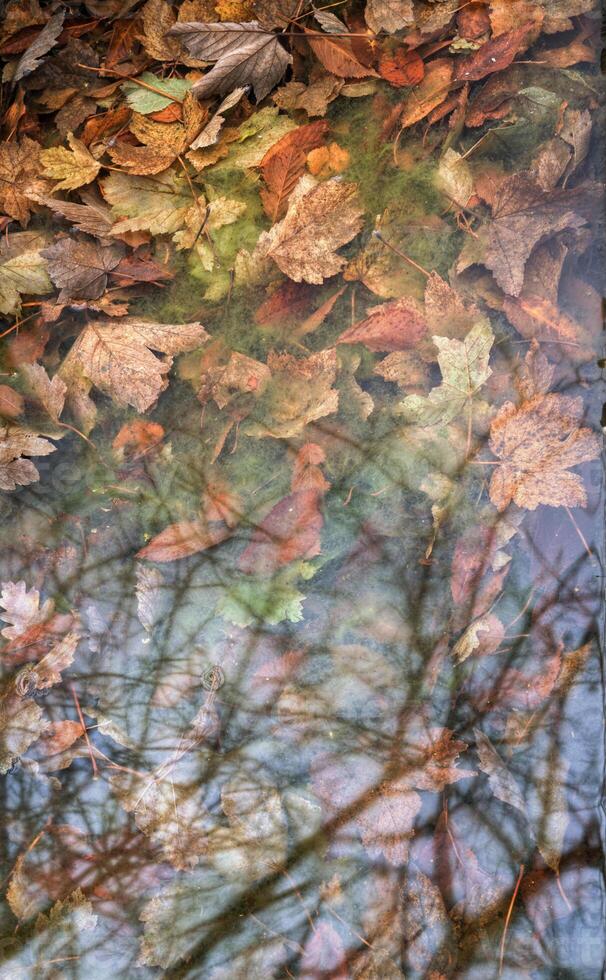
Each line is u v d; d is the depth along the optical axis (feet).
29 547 6.56
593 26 6.70
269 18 6.75
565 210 6.59
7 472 6.55
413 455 6.52
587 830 6.27
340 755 6.36
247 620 6.47
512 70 6.70
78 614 6.51
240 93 6.68
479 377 6.48
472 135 6.68
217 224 6.66
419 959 6.20
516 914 6.22
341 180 6.61
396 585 6.47
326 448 6.54
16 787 6.40
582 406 6.49
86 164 6.70
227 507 6.53
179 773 6.38
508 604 6.45
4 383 6.60
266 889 6.27
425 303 6.57
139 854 6.33
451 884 6.25
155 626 6.49
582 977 6.17
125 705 6.45
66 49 6.84
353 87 6.73
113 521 6.56
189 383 6.61
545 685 6.39
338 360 6.57
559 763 6.33
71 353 6.59
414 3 6.74
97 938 6.26
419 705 6.39
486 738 6.36
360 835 6.29
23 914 6.29
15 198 6.71
